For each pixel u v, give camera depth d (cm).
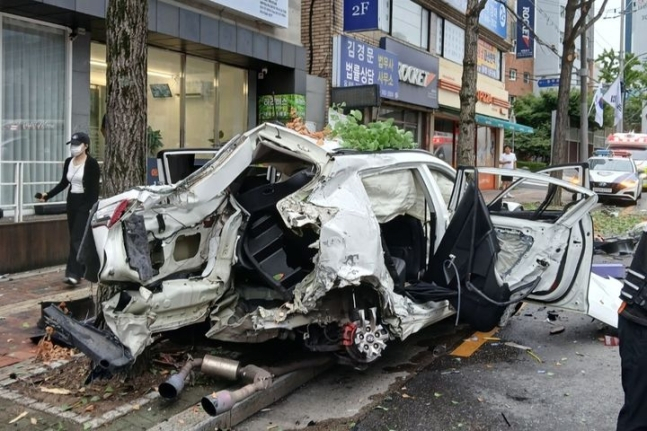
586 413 435
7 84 886
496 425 414
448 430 406
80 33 965
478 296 494
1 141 883
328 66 1420
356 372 510
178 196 425
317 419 421
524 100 3991
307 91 1354
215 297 450
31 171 922
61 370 460
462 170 557
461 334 622
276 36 1269
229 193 464
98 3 892
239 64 1270
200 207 442
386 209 493
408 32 1816
